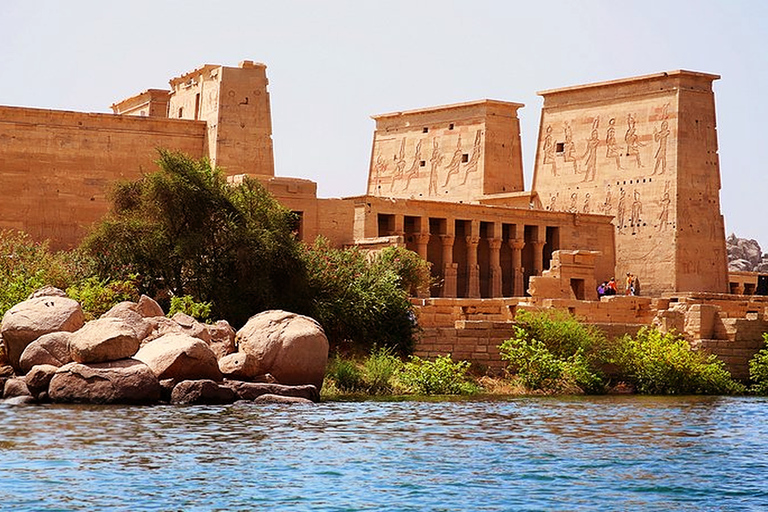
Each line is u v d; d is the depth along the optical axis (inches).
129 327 1571.1
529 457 1227.9
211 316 2039.9
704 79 3784.5
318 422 1444.4
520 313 2204.7
